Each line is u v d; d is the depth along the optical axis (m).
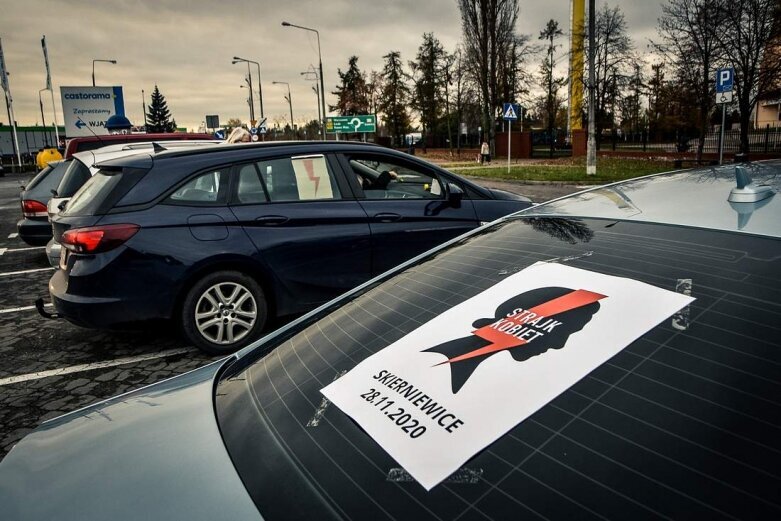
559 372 1.09
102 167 4.22
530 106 46.75
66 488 1.13
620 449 0.92
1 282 7.06
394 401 1.17
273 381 1.40
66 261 3.97
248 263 4.08
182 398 1.45
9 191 23.02
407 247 4.64
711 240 1.34
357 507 0.95
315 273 4.32
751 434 0.88
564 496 0.87
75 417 1.47
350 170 4.55
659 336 1.10
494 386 1.11
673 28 18.03
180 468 1.14
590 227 1.60
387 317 1.49
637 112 38.47
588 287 1.29
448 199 4.81
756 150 22.72
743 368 0.99
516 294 1.36
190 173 4.04
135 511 1.03
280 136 78.44
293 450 1.12
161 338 4.70
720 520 0.79
